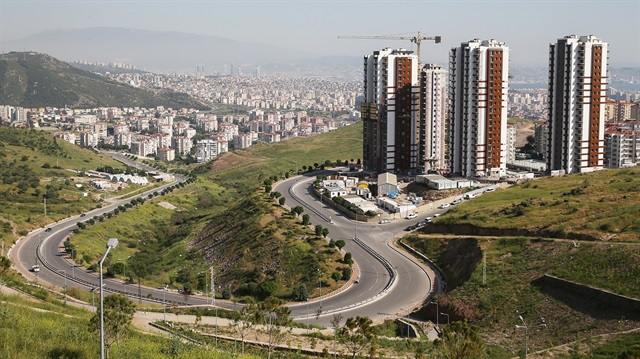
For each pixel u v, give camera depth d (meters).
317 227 191.88
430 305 138.88
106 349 74.19
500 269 146.38
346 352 106.19
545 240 153.75
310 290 159.88
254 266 178.25
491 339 119.50
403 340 119.19
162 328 116.69
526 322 123.06
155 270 199.38
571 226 158.75
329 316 141.12
